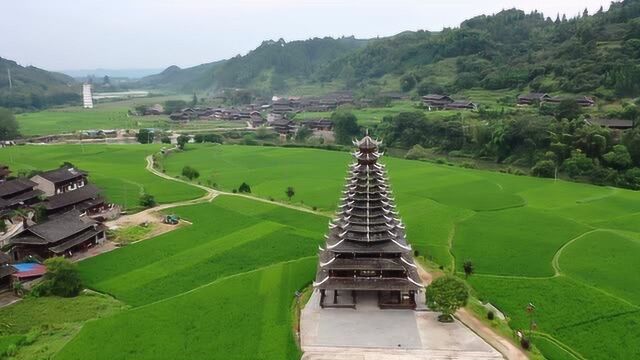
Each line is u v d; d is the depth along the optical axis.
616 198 141.50
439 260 96.12
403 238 80.75
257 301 78.12
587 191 150.50
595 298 79.56
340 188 154.75
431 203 135.62
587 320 73.38
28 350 65.06
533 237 108.50
